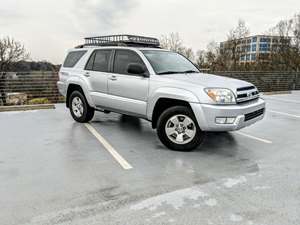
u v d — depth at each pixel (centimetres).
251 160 393
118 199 276
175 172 346
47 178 324
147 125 606
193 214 249
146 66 465
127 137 508
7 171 344
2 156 400
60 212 250
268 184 313
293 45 2417
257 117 442
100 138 499
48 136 512
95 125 604
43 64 1706
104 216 245
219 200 275
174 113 420
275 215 248
